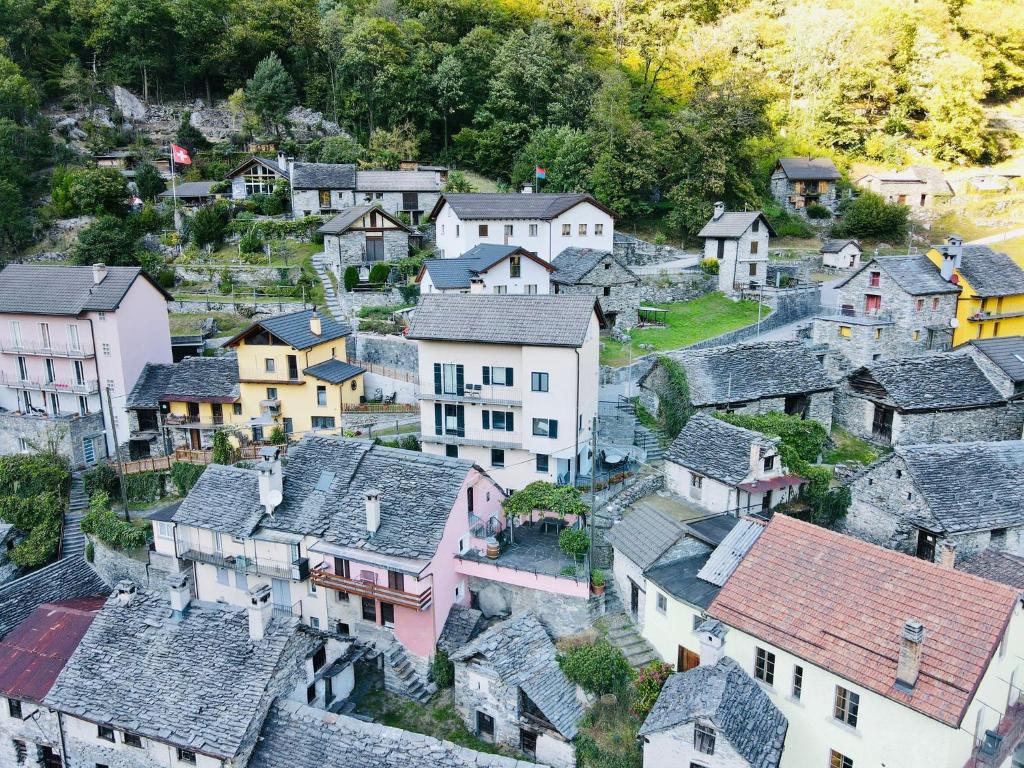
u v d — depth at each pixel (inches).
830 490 1496.1
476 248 2509.8
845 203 3400.6
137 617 1186.0
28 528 1857.8
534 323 1612.9
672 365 1787.6
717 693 941.2
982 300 1991.9
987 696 904.9
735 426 1515.7
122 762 1101.1
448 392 1689.2
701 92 3260.3
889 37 3850.9
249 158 3518.7
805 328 2245.3
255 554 1403.8
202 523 1433.3
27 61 4119.1
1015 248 2957.7
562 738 1106.1
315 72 4313.5
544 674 1171.9
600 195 3110.2
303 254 3073.3
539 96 3725.4
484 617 1380.4
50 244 3257.9
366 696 1288.1
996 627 885.8
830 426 1850.4
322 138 3971.5
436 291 2247.8
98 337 2132.1
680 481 1544.0
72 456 2082.9
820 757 967.6
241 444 1950.1
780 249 3078.2
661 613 1206.3
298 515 1400.1
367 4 4539.9
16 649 1232.8
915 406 1648.6
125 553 1688.0
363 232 2817.4
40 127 3757.4
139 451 2150.6
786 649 982.4
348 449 1492.4
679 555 1262.3
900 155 3693.4
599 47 4030.5
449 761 1003.3
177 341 2421.3
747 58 3973.9
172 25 4224.9
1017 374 1685.5
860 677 908.6
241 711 1033.5
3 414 2150.6
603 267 2351.1
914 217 3339.1
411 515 1338.6
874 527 1395.2
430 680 1306.6
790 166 3440.0
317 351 2027.6
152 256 3016.7
